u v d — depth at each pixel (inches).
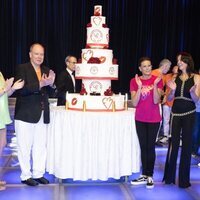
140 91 175.5
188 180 181.2
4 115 165.0
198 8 470.0
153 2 474.6
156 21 476.4
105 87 191.9
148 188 180.4
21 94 173.6
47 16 464.8
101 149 179.8
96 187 181.8
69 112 178.5
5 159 228.2
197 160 234.7
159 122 180.1
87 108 186.4
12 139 270.2
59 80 232.4
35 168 183.8
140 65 179.2
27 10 461.1
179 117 177.6
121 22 472.7
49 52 468.8
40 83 167.6
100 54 189.2
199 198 168.7
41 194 170.1
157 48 478.9
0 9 456.4
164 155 245.8
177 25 477.7
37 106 174.1
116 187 182.1
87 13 465.7
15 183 184.4
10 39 461.7
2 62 462.3
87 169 181.0
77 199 165.0
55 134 182.4
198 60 474.3
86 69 188.5
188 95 174.1
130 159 185.9
